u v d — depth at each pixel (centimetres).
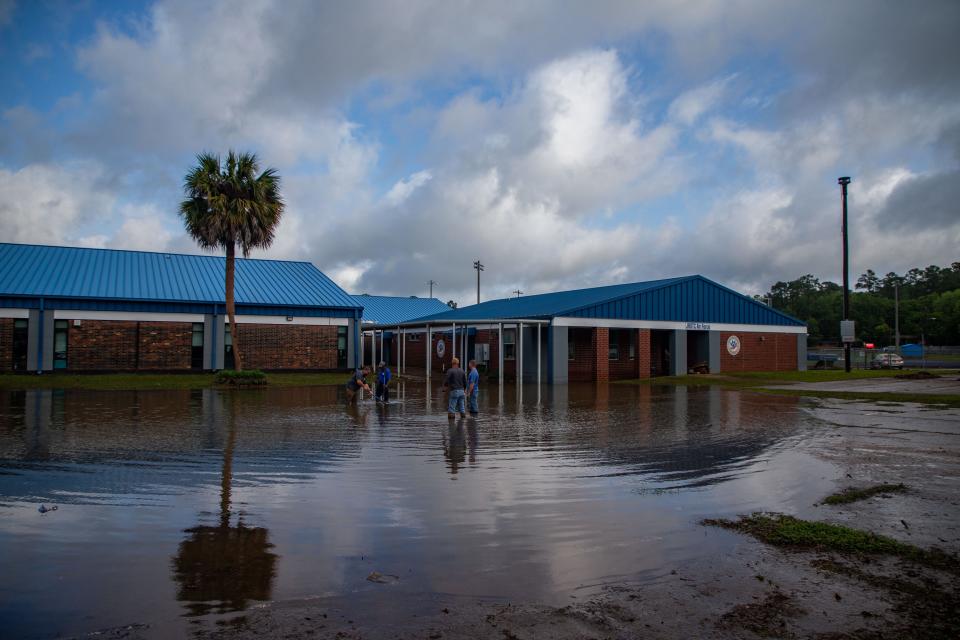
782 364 4022
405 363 4934
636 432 1421
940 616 467
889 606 484
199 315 3359
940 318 9819
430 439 1302
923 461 1061
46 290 3134
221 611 476
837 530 659
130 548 615
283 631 444
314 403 2083
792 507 771
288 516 726
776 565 571
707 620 462
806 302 11794
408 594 509
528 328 3459
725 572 555
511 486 880
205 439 1289
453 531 674
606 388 2898
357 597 503
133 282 3428
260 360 3459
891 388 2641
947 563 572
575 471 983
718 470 993
